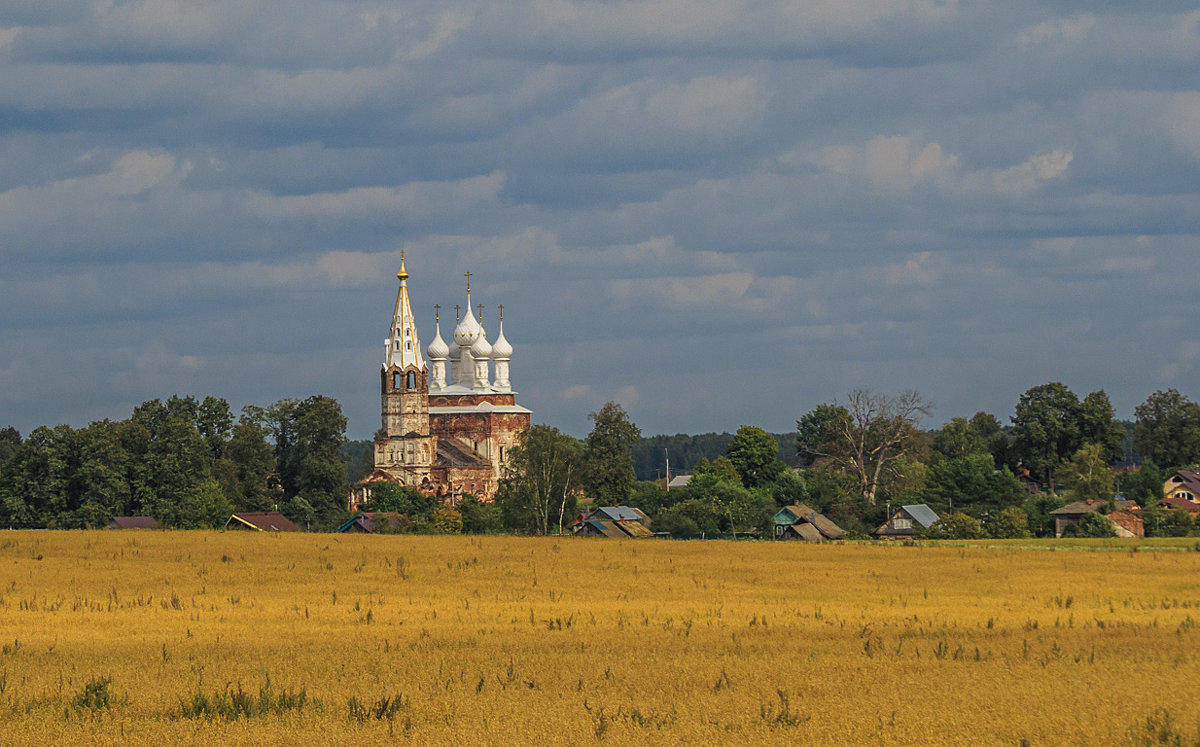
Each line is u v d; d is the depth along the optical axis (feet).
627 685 186.29
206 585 362.53
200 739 151.43
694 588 360.28
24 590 346.54
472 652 222.69
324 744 148.56
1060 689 180.04
